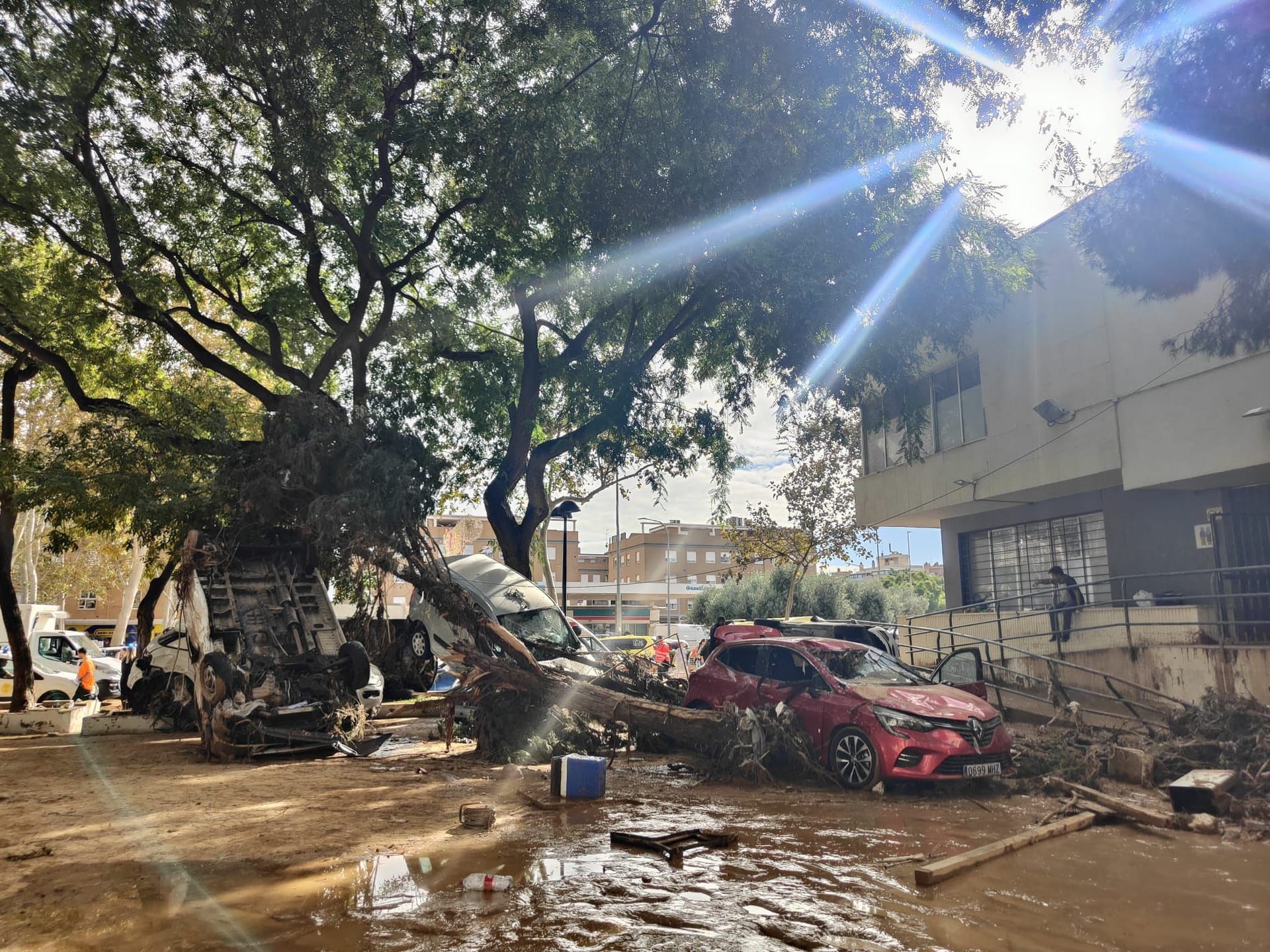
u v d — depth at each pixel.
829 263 12.83
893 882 5.20
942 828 6.77
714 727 9.36
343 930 4.27
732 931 4.30
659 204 13.16
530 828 6.66
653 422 17.34
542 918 4.47
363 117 14.17
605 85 14.36
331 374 20.95
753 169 12.33
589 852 5.87
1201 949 4.07
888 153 13.03
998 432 17.03
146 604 19.12
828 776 8.66
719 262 13.43
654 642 27.66
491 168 13.90
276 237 18.08
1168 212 8.96
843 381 15.21
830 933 4.27
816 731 8.91
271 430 12.08
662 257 14.18
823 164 12.70
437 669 18.78
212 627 11.28
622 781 9.05
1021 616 15.67
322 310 16.88
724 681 10.31
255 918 4.46
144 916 4.48
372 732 12.93
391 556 11.71
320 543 11.68
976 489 17.53
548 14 13.22
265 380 23.56
